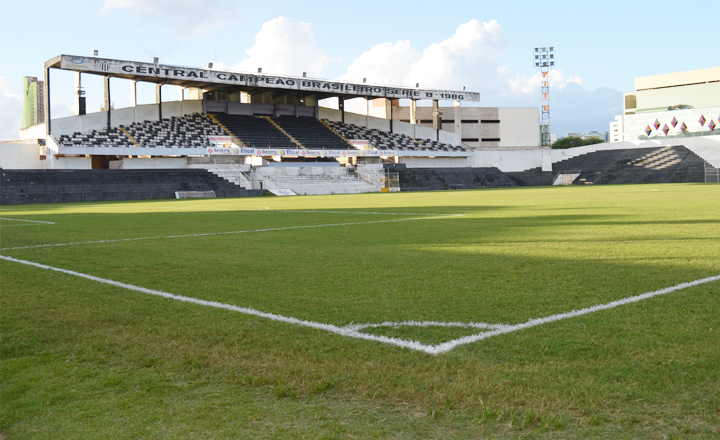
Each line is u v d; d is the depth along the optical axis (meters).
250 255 8.12
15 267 7.41
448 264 6.87
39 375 3.32
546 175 59.59
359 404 2.78
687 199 20.91
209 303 5.02
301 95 57.78
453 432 2.46
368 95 54.28
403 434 2.46
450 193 37.28
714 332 3.69
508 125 69.81
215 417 2.69
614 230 10.34
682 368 3.06
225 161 48.28
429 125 68.50
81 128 42.78
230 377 3.19
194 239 10.55
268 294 5.36
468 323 4.13
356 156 52.88
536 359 3.29
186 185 41.25
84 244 10.01
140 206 26.48
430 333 3.90
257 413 2.72
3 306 5.08
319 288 5.59
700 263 6.42
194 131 48.56
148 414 2.74
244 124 52.56
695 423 2.47
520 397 2.77
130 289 5.77
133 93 46.50
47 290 5.80
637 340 3.57
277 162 49.72
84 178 37.78
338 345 3.68
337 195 40.88
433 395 2.83
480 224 12.49
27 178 35.62
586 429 2.45
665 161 54.22
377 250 8.38
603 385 2.88
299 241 9.87
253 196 42.47
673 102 70.44
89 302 5.19
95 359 3.59
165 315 4.63
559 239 9.17
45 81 40.34
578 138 91.88
